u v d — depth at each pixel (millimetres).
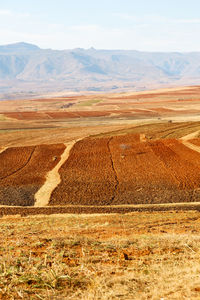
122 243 14312
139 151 72750
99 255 12594
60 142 86500
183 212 32750
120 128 103500
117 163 66438
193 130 90312
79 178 58875
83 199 49000
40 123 137375
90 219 27344
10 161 71875
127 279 9711
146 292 8812
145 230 19156
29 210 40906
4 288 9031
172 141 78375
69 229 20094
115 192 51469
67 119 151875
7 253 12969
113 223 23531
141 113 167250
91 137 90188
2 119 154250
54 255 12578
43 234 18266
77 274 10352
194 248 13406
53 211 39875
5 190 54344
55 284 9453
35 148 81688
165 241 14562
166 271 10414
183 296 8172
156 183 54312
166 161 65250
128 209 40000
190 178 55562
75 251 13117
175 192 49938
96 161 68500
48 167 66875
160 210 38594
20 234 18422
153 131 92562
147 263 11625
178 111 169625
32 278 9852
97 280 9555
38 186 56188
